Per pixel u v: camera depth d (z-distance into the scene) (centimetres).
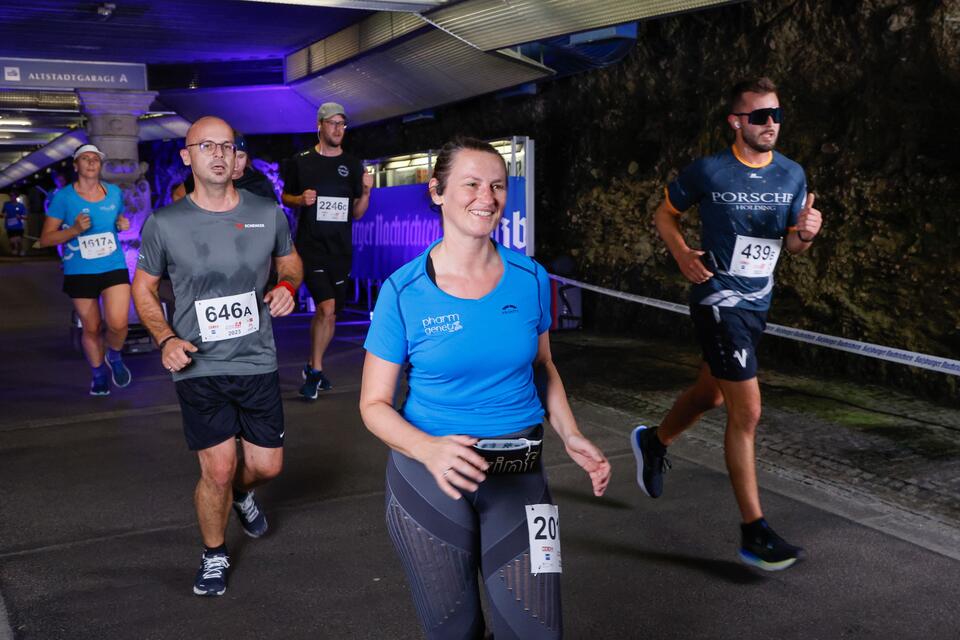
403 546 214
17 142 1889
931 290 629
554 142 1066
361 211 695
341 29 1052
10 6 866
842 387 650
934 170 645
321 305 666
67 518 421
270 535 398
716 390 374
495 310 209
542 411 223
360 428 584
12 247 2827
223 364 334
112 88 1137
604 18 657
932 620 305
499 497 207
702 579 342
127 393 703
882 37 664
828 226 726
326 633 306
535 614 202
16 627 312
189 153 327
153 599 333
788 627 303
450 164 206
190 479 479
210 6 902
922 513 402
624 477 469
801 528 389
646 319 929
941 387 601
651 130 937
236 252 332
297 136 1509
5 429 592
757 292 346
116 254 685
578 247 1032
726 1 589
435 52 937
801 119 763
